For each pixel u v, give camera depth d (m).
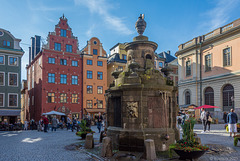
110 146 8.59
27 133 21.38
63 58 37.19
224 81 29.47
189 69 36.47
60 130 26.22
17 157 8.89
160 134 9.15
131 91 9.34
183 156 7.43
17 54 33.28
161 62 48.31
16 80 32.97
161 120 9.52
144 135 8.91
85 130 14.73
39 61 37.25
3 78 32.03
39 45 43.22
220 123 28.06
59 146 11.53
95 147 10.64
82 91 38.31
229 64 29.27
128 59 11.13
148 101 9.50
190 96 35.38
